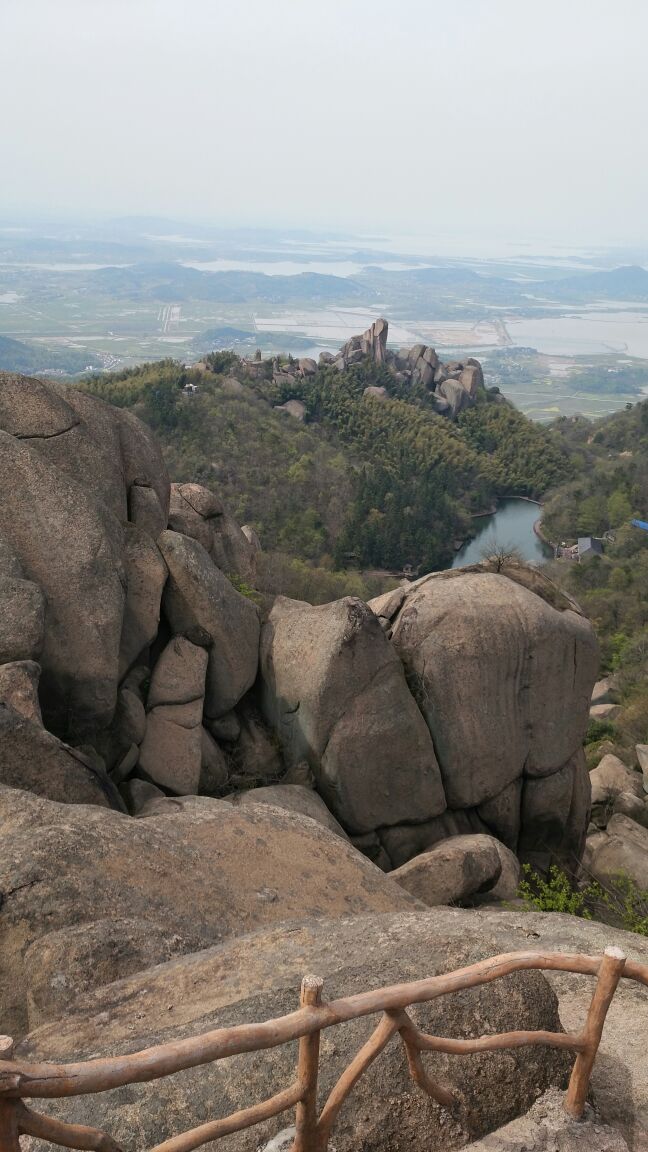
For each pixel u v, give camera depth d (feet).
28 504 33.58
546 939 18.70
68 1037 13.65
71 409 38.37
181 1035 12.04
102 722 33.40
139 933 18.20
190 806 29.01
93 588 33.24
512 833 41.14
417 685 39.01
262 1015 12.30
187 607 37.63
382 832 38.17
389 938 16.01
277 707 38.93
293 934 16.33
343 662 36.58
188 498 50.31
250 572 51.78
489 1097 11.89
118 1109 10.93
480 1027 12.42
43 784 26.66
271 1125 10.86
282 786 36.29
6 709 26.71
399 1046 11.80
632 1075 13.56
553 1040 11.55
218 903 21.59
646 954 18.37
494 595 40.47
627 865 46.88
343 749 36.60
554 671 40.75
